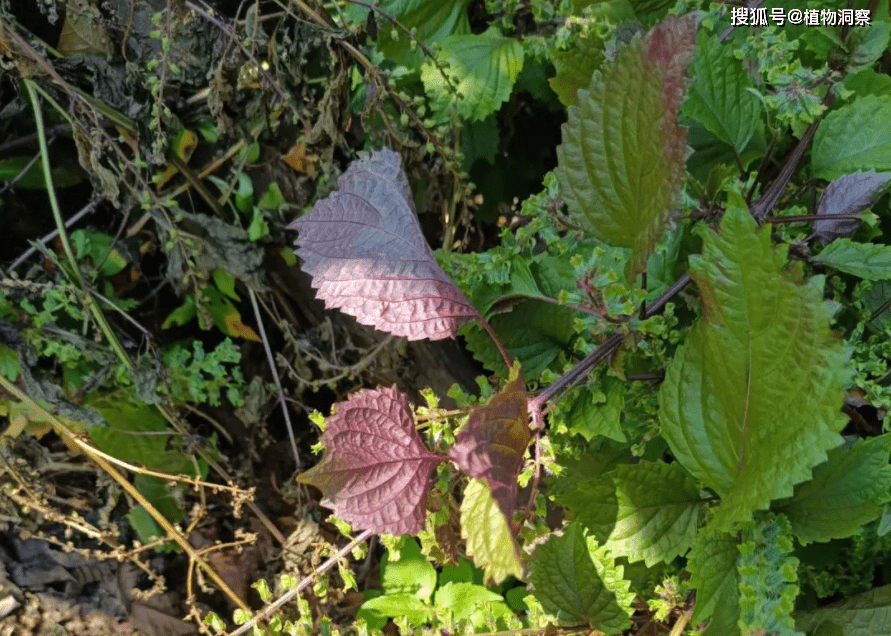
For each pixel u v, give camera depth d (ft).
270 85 2.12
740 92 1.96
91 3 2.09
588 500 1.74
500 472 1.51
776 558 1.58
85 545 2.41
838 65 1.83
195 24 2.08
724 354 1.58
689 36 1.50
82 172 2.38
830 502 1.65
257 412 2.45
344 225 1.76
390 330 1.71
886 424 1.75
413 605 2.22
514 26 2.40
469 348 1.90
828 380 1.49
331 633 1.78
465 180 2.52
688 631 1.77
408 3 2.31
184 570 2.47
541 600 1.79
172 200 2.25
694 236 1.97
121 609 2.41
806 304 1.49
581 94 1.63
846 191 1.77
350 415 1.61
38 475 2.32
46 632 2.35
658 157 1.55
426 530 1.74
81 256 2.34
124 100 2.19
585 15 2.08
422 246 1.76
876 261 1.73
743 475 1.59
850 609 1.86
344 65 2.12
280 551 2.49
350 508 1.58
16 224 2.35
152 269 2.52
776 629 1.52
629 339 1.70
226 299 2.42
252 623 1.75
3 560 2.36
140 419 2.36
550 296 1.92
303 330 2.51
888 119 1.86
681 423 1.65
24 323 2.23
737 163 2.02
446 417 1.70
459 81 2.24
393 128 2.18
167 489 2.40
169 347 2.41
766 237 1.50
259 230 2.33
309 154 2.32
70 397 2.29
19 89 2.21
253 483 2.52
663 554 1.74
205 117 2.28
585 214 1.67
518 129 2.68
